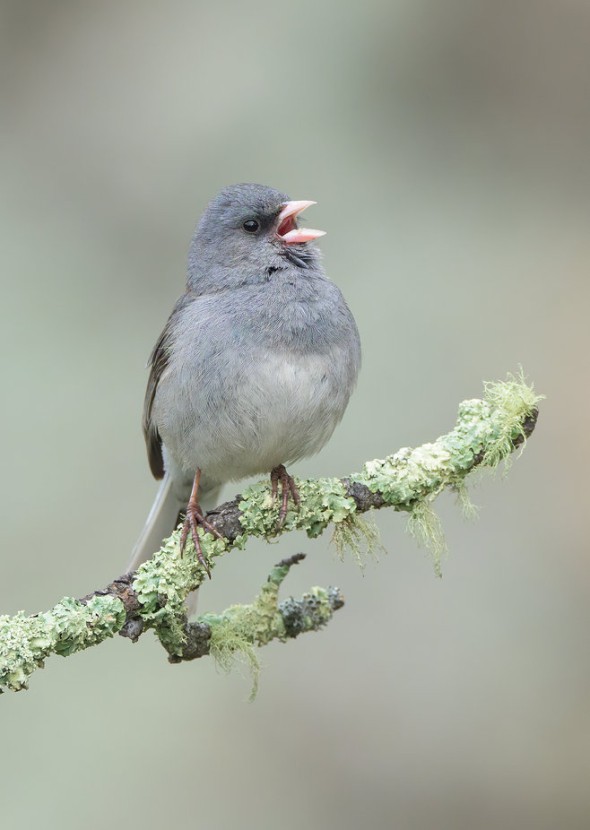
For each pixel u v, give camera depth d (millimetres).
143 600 6500
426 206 12555
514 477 11805
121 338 12000
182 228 12477
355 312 11914
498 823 10633
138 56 13156
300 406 8328
